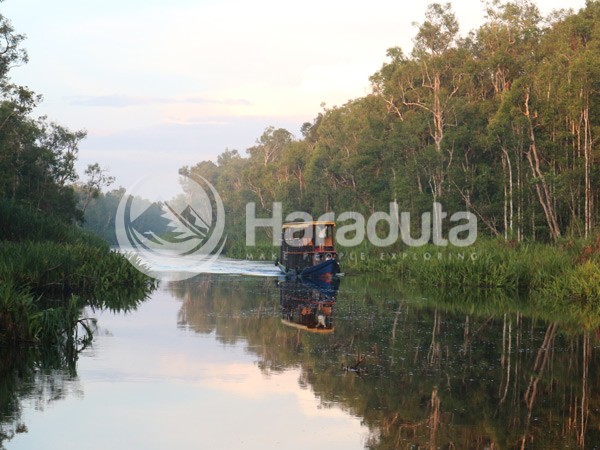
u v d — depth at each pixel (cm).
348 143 7219
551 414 1248
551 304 2719
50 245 3181
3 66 4359
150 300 2809
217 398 1317
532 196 4625
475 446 1078
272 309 2566
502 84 5738
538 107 4572
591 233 3772
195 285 3556
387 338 1952
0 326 1731
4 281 1973
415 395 1355
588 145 4269
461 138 5138
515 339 1956
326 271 3912
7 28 4331
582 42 5225
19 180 6344
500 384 1450
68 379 1432
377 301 2830
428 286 3500
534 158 4919
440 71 5962
